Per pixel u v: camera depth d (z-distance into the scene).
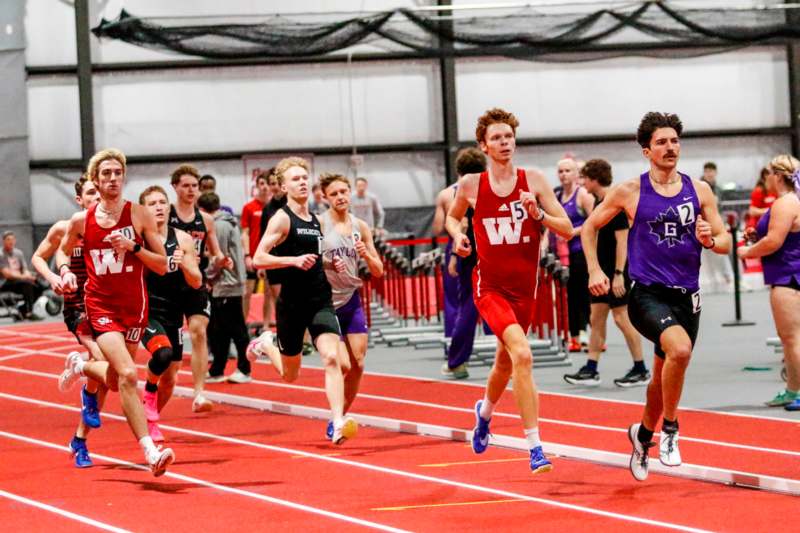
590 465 8.90
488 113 8.20
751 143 30.11
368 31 24.94
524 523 7.05
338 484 8.48
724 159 30.08
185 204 12.24
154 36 24.30
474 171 13.43
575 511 7.32
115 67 28.25
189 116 28.66
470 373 14.66
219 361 14.83
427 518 7.27
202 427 11.57
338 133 29.16
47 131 28.19
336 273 10.20
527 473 8.63
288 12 28.72
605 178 12.98
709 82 30.02
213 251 13.90
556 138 29.52
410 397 12.90
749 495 7.60
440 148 29.22
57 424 12.06
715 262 25.80
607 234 12.99
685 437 9.70
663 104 29.94
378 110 29.30
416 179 29.42
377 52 29.09
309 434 10.92
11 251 25.28
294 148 28.98
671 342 7.54
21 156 27.77
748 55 30.09
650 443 8.01
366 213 24.22
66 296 9.77
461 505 7.62
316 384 14.40
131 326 8.78
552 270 15.11
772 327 18.84
